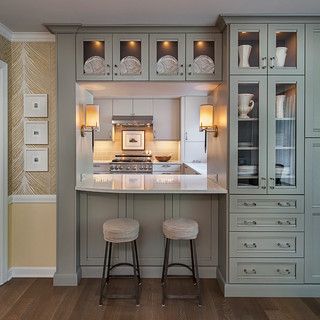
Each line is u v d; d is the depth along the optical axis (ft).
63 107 9.37
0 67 9.28
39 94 10.00
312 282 8.97
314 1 7.83
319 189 8.93
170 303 8.57
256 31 8.75
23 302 8.59
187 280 9.95
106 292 9.16
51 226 10.19
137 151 20.59
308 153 8.86
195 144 19.08
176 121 19.93
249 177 9.00
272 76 8.77
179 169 19.21
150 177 11.62
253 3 7.89
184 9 8.21
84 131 10.32
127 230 8.39
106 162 19.26
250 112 8.98
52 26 9.10
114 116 19.71
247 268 8.96
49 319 7.79
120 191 8.79
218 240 10.06
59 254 9.57
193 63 9.32
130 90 10.89
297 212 8.90
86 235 10.08
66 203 9.53
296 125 8.84
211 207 10.09
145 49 9.30
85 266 10.12
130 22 9.00
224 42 9.12
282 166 9.02
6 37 9.64
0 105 9.47
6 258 9.80
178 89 10.64
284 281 8.96
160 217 10.10
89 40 9.32
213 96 10.87
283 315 8.04
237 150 8.84
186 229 8.43
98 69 9.39
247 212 8.89
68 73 9.32
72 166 9.48
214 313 8.09
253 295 8.94
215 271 10.08
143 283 9.77
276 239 8.93
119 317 7.89
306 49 8.78
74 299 8.76
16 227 10.17
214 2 7.83
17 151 10.11
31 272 10.18
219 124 9.91
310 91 8.81
